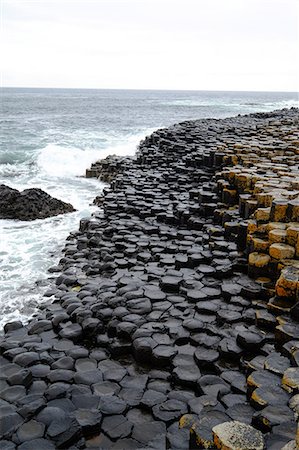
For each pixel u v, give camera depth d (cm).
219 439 327
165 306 657
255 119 3058
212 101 11581
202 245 918
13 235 1191
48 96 15038
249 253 733
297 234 644
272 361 451
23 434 406
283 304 574
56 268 920
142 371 534
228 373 497
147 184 1430
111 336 601
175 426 420
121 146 2767
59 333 611
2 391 476
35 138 3228
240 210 934
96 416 437
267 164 1167
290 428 346
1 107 8006
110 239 1020
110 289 724
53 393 469
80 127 4341
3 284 854
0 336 643
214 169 1392
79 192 1778
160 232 1017
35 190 1471
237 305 639
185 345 568
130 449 407
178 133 2194
